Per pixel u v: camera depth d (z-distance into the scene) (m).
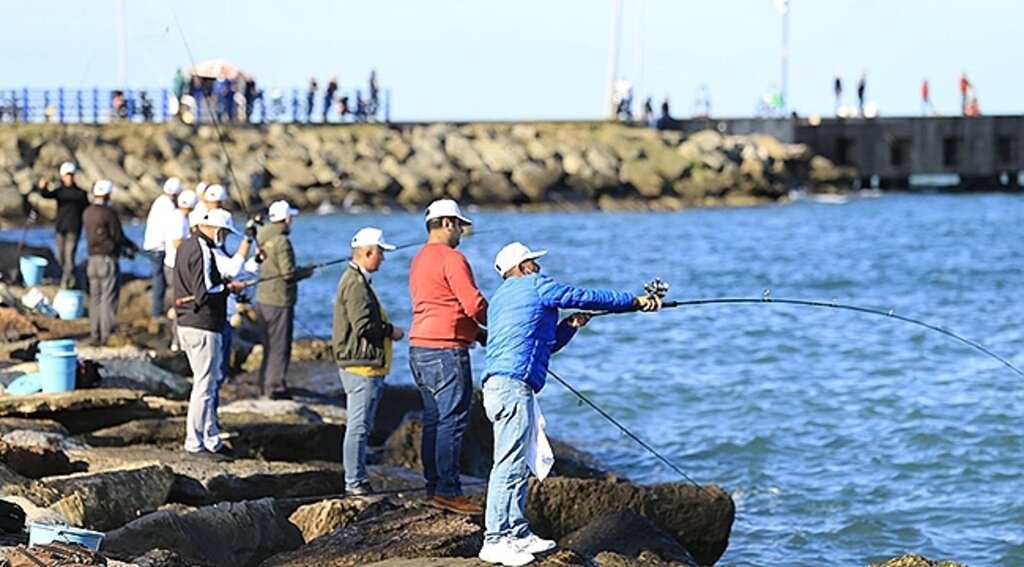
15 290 52.50
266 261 37.75
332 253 101.25
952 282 87.75
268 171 135.62
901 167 162.38
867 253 105.88
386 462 33.62
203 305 30.50
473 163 142.88
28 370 36.62
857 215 138.25
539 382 21.78
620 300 22.12
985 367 53.75
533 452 21.70
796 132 160.25
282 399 37.56
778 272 94.94
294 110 146.25
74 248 54.22
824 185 159.12
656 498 28.02
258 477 28.42
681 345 59.75
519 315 21.69
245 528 24.02
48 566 19.55
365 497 27.56
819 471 38.31
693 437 42.28
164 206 46.78
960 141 162.62
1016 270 93.06
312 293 75.62
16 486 24.64
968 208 145.12
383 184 138.00
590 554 25.30
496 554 21.66
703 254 106.19
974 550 31.33
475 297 25.52
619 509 26.92
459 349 25.75
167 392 36.91
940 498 35.41
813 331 63.28
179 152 133.00
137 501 25.62
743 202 150.75
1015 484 36.72
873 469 38.47
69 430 32.50
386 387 39.44
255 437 32.31
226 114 138.50
